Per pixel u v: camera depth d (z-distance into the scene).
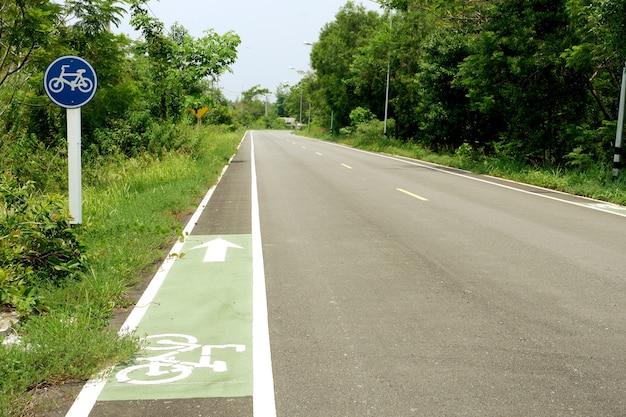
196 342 4.96
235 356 4.65
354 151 38.78
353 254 8.27
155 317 5.62
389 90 47.19
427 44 30.14
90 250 7.13
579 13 17.62
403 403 3.84
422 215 11.69
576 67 18.91
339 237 9.49
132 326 5.36
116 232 8.79
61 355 4.40
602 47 17.41
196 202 13.77
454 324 5.36
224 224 10.87
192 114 31.02
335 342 4.94
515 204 13.31
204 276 7.15
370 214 11.84
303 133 90.44
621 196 13.84
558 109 22.02
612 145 19.05
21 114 15.81
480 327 5.28
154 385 4.12
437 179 19.27
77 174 7.12
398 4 27.47
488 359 4.55
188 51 25.83
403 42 40.03
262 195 15.08
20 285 5.51
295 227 10.44
